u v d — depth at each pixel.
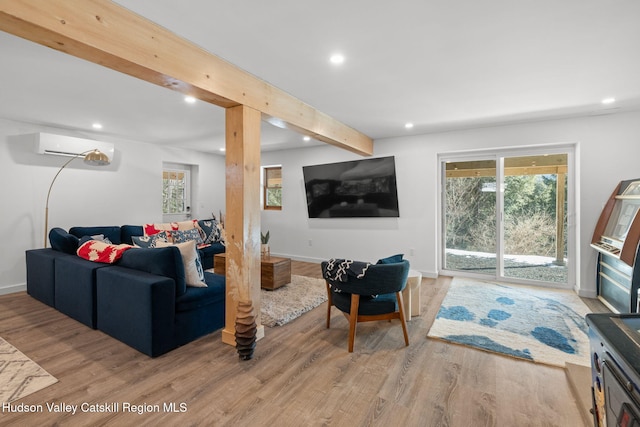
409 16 1.80
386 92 3.04
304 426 1.70
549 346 2.58
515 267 4.56
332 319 3.23
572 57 2.30
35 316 3.21
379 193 5.29
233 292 2.64
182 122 4.20
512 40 2.07
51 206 4.46
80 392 1.98
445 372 2.22
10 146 4.07
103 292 2.77
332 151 5.83
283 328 2.99
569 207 4.14
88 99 3.26
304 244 6.26
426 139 4.88
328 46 2.16
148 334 2.39
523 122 4.14
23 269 4.20
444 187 5.00
